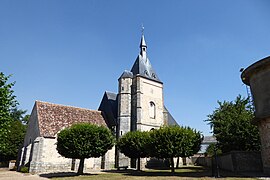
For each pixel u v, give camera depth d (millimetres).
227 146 23906
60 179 16359
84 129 20609
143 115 33062
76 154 19781
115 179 15391
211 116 29641
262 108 15648
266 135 15195
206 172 19953
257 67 16359
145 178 15375
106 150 21531
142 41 40062
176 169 25891
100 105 38281
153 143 20125
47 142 25188
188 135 19906
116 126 32688
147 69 37438
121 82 34906
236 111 26547
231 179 13055
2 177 18641
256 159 19031
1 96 12438
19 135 38438
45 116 27516
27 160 26531
